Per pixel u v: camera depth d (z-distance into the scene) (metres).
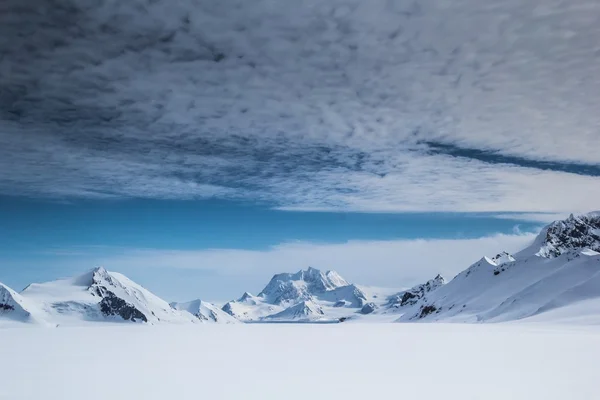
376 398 16.67
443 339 47.84
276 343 43.03
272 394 17.38
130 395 17.11
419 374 21.86
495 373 21.95
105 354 31.69
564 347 35.62
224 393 17.50
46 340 47.09
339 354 31.77
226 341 45.91
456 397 16.78
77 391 17.78
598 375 21.17
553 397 16.64
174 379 20.56
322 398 16.69
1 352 33.19
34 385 19.06
